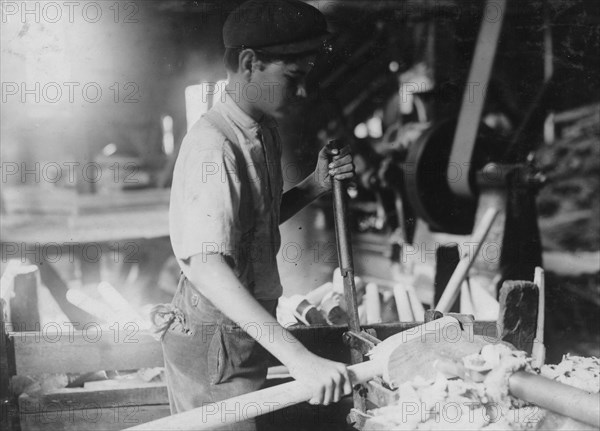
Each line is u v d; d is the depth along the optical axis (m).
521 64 5.36
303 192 2.21
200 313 1.78
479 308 3.18
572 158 6.12
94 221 5.80
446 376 1.59
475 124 4.19
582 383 1.62
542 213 6.21
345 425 2.17
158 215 6.13
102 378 2.29
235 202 1.70
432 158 4.50
